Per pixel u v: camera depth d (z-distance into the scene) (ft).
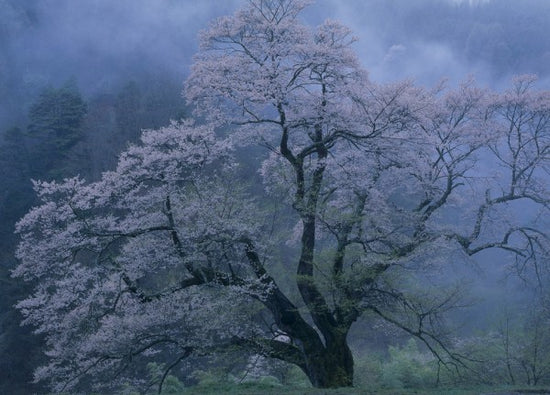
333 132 57.36
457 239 60.85
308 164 57.77
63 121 148.87
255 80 52.75
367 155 58.08
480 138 63.87
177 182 53.52
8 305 102.42
